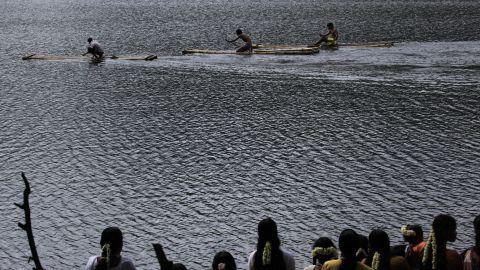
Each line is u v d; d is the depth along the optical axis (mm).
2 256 44375
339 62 102188
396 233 45344
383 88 86438
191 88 91750
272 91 88000
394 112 76188
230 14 175750
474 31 131875
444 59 101188
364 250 24703
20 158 65000
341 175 57031
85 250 44906
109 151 66250
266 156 62812
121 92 91062
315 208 50219
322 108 79000
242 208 50875
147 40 136125
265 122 74188
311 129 70938
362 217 48250
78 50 128625
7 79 101750
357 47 113938
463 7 175625
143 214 50500
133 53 121438
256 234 46250
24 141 70562
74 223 49344
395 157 61156
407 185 54156
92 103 85688
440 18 154125
